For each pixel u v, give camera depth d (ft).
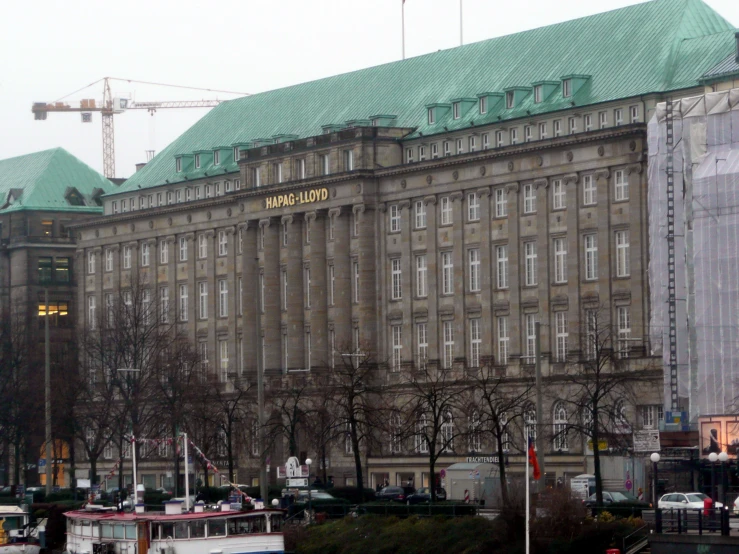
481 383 526.16
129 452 619.26
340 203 631.97
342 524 401.29
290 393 595.88
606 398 515.91
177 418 569.64
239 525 352.90
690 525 328.29
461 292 594.24
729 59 504.02
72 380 629.10
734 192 465.06
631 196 541.75
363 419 563.07
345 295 630.33
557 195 565.12
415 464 592.19
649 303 536.83
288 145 654.53
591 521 354.54
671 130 491.31
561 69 581.53
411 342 611.47
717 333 467.93
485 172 586.45
